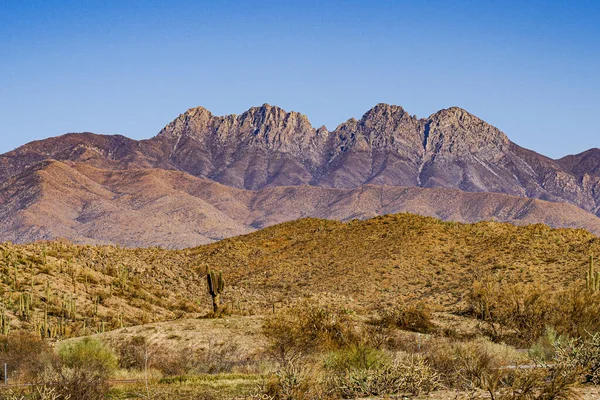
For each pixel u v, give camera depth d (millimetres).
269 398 18234
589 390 16906
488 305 41719
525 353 26547
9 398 18781
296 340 26781
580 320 31953
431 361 20188
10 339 29281
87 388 19656
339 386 18500
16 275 54219
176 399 19938
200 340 34344
